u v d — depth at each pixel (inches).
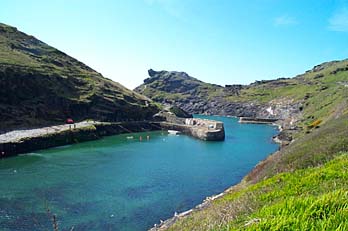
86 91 5492.1
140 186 2096.5
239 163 2979.8
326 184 467.5
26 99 4421.8
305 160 1125.1
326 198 264.1
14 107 4178.2
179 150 3678.6
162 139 4628.4
